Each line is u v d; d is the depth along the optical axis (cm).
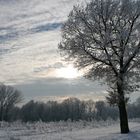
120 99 1989
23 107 11250
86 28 2083
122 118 2025
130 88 1986
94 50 2091
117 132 2184
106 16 2047
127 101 2020
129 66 2055
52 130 3058
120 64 2036
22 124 4428
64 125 4066
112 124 4362
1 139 2027
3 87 10494
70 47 2122
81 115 11581
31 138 2017
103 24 2072
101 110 11981
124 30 1972
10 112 10700
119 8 2078
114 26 2048
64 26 2173
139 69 2030
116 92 2008
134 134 1830
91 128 3350
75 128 3372
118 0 2091
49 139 1895
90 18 2072
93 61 2127
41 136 2227
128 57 2002
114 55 2047
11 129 3316
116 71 2047
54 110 11381
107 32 2006
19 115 10962
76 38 2105
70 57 2184
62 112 11375
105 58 2023
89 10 2084
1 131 2981
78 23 2106
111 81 2036
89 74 2180
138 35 2020
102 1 2073
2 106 10394
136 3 2089
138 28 2044
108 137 1772
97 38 2066
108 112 11969
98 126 3769
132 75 2000
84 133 2375
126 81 1953
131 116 11388
